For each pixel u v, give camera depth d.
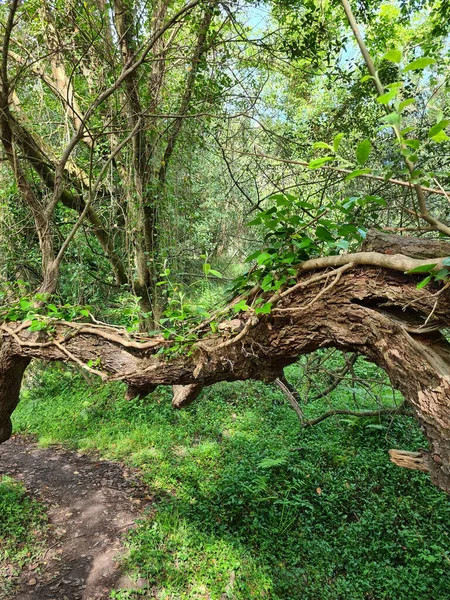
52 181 4.05
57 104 4.02
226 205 6.78
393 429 5.01
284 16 3.47
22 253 5.30
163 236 4.85
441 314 1.09
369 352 1.31
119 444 5.19
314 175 4.00
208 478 4.37
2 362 2.73
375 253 1.21
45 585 3.08
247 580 3.08
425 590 2.92
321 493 3.98
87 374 6.76
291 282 1.49
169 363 1.98
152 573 3.16
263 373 1.78
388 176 0.99
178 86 4.29
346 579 3.09
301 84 4.80
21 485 4.29
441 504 3.72
